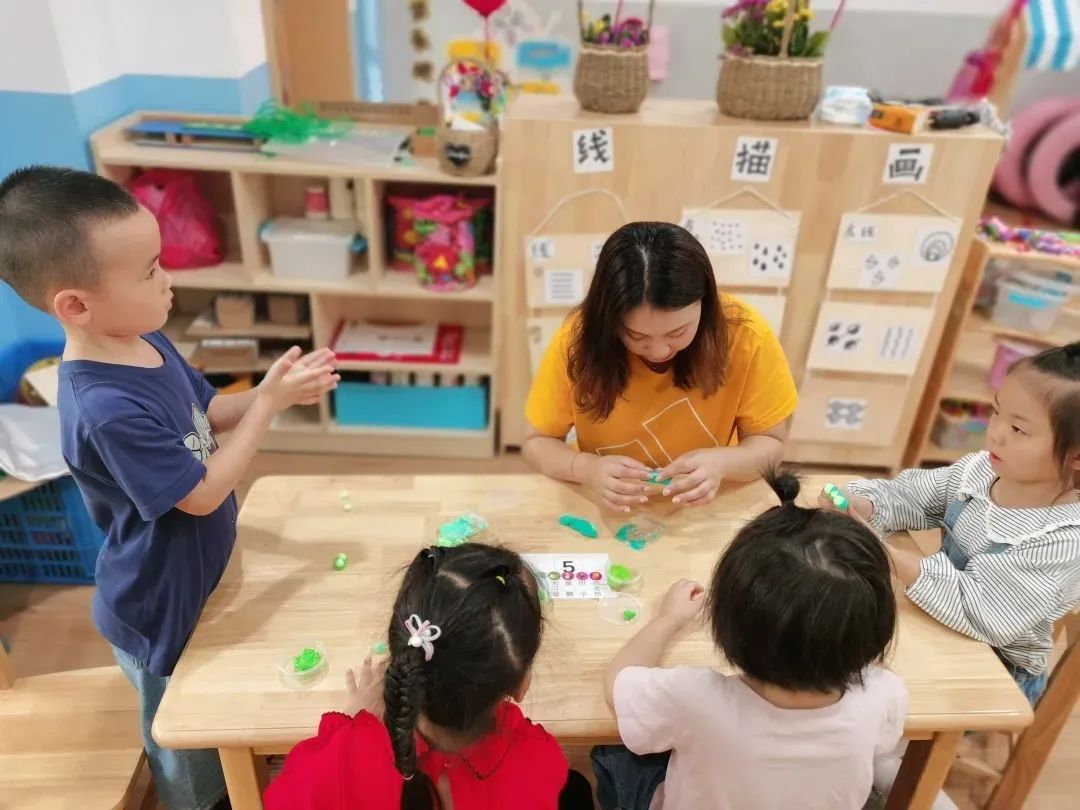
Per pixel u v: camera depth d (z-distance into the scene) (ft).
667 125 7.27
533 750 3.20
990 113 7.63
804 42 7.20
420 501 4.80
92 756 4.51
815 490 5.01
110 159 7.58
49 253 3.37
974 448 9.01
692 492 4.59
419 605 2.98
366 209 8.27
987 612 3.98
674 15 10.80
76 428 3.59
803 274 8.00
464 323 9.68
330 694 3.57
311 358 4.09
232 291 9.11
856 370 8.46
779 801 3.24
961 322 8.14
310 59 9.77
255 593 4.09
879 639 3.00
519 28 11.06
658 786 3.98
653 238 4.10
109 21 7.89
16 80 7.25
